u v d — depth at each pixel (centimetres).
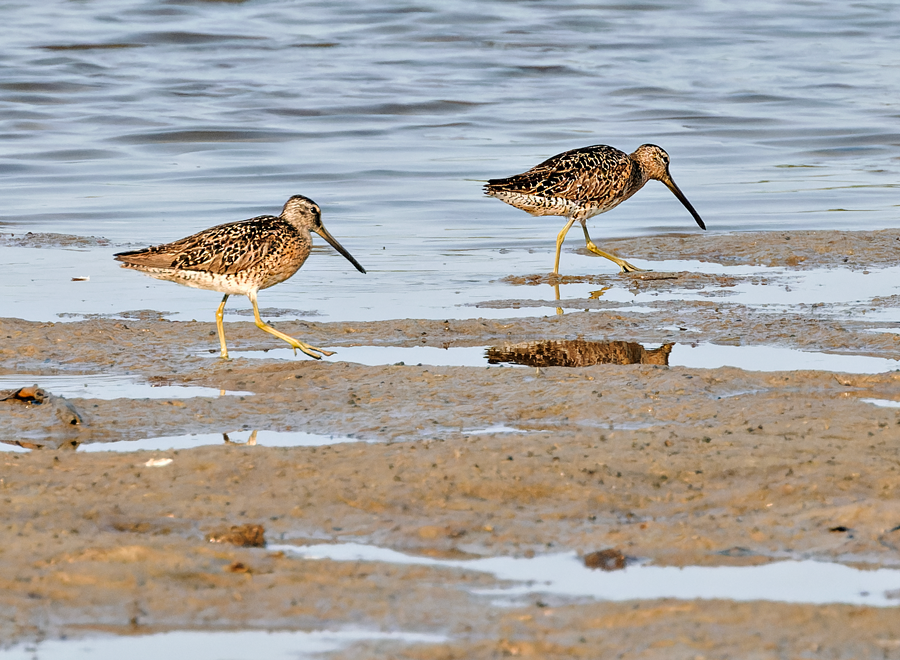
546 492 975
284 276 1511
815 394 1267
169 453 1053
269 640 741
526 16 4934
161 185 2834
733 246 2212
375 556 864
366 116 3584
